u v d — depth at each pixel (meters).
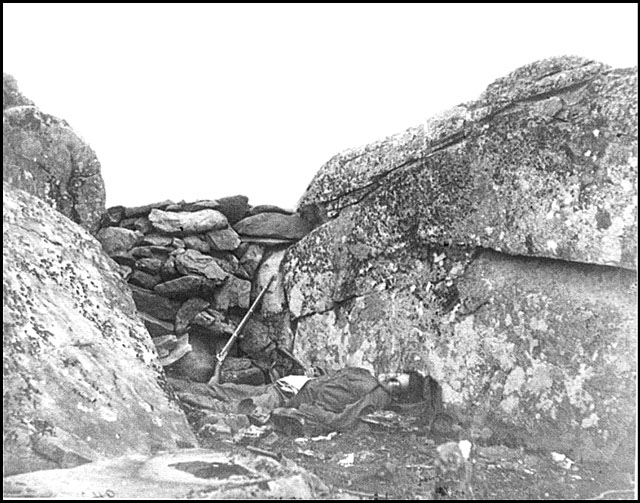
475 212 8.20
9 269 6.70
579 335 7.36
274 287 10.06
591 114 7.61
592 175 7.48
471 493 5.58
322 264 9.60
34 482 5.11
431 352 8.30
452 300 8.27
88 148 9.26
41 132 8.84
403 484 5.84
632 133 7.32
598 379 7.18
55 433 5.80
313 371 9.34
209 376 9.64
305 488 5.22
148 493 4.91
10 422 5.71
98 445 6.01
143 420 6.61
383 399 7.93
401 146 9.03
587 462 7.04
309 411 7.46
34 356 6.27
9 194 7.65
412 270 8.72
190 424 7.49
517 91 8.14
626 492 6.24
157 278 9.68
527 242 7.77
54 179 8.95
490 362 7.83
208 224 9.80
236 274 10.05
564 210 7.58
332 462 6.46
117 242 9.54
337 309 9.39
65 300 7.09
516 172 7.97
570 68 7.89
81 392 6.32
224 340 9.88
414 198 8.76
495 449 7.18
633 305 7.17
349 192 9.48
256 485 5.03
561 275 7.63
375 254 9.09
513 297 7.84
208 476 5.41
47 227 7.66
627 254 7.15
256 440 6.90
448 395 8.04
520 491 6.05
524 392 7.54
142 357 7.41
